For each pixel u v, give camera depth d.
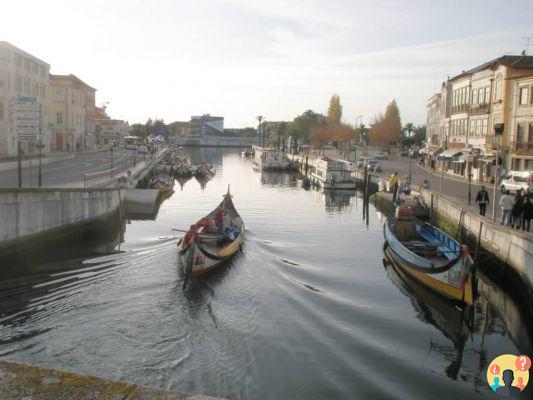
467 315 16.02
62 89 82.94
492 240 21.66
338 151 117.12
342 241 27.84
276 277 19.27
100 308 15.09
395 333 14.41
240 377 11.21
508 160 43.31
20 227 20.94
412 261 19.22
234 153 163.38
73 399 3.95
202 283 17.91
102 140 110.69
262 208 41.94
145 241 26.38
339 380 11.29
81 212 26.81
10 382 4.18
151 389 4.12
